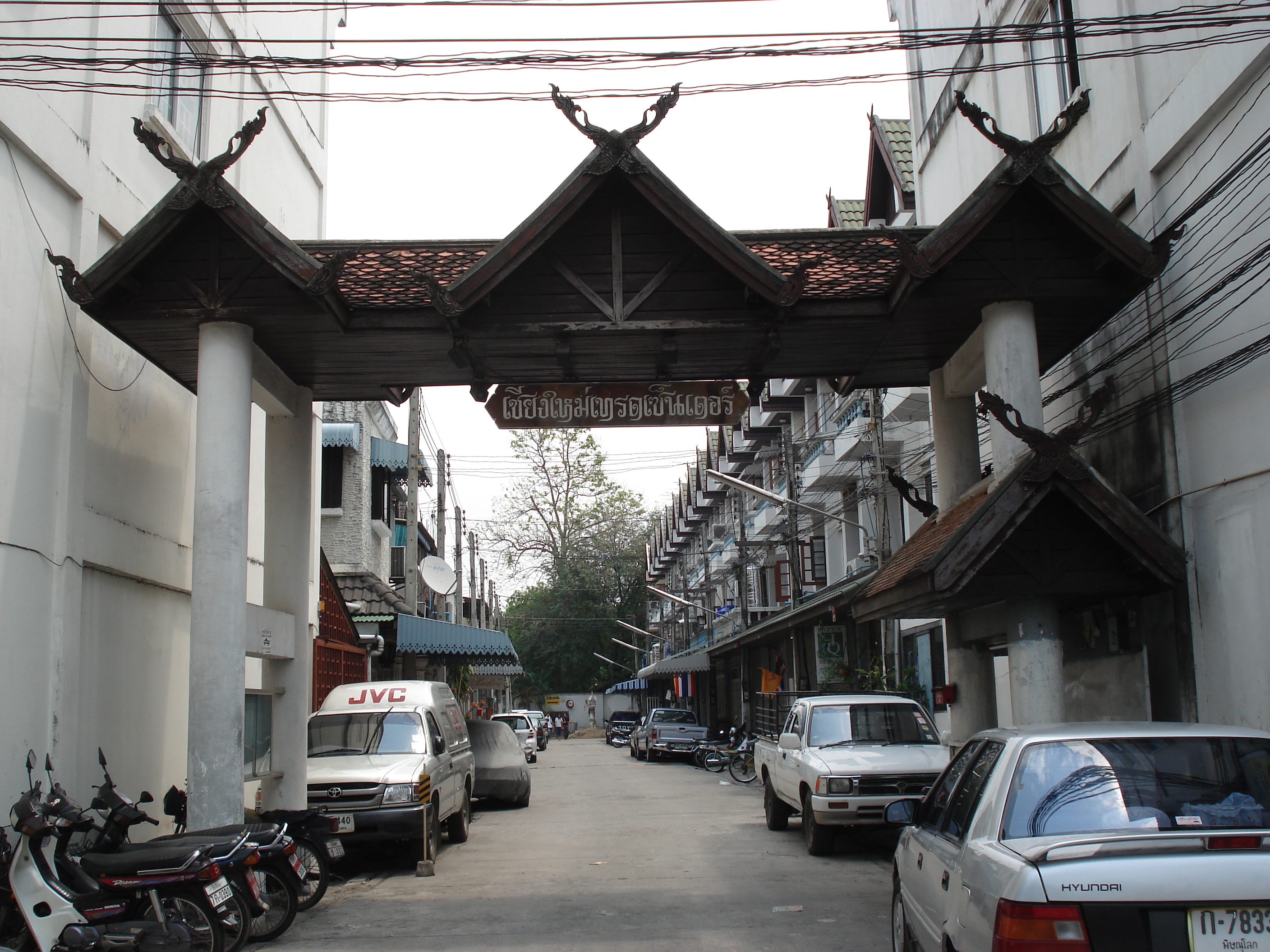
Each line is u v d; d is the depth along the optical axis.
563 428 11.12
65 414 9.65
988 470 12.05
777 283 9.06
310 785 11.87
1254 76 8.37
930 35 15.81
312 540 17.88
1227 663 8.65
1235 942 3.76
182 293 9.48
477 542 48.97
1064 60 10.86
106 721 10.31
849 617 22.73
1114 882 3.80
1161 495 9.64
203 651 9.27
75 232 10.00
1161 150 9.70
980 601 9.35
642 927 8.77
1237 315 8.54
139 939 6.79
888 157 21.80
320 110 18.56
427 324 9.77
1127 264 8.96
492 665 36.22
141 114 11.42
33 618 9.01
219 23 13.59
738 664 44.91
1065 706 10.78
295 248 9.16
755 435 38.91
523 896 10.40
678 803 20.41
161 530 11.75
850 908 9.38
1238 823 4.44
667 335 9.62
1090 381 11.27
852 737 13.67
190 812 9.08
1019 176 8.99
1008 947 3.82
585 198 9.14
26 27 9.23
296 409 11.73
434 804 12.63
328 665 20.03
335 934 8.79
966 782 5.54
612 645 73.12
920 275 8.99
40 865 7.00
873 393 20.05
